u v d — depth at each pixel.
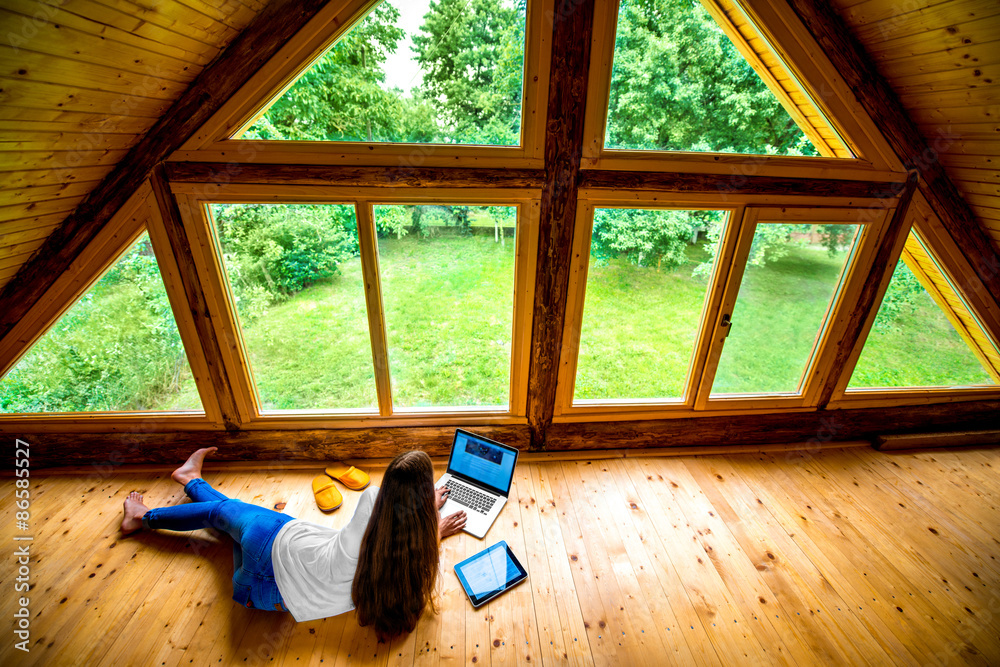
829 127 2.20
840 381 2.73
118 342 2.34
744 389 2.72
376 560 1.47
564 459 2.67
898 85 2.07
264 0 1.71
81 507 2.26
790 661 1.65
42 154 1.59
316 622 1.74
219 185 1.96
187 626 1.71
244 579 1.65
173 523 1.94
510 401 2.57
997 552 2.13
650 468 2.63
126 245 2.07
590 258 2.31
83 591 1.83
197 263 2.12
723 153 2.09
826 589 1.93
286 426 2.53
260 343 2.39
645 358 2.58
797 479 2.58
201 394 2.41
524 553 2.05
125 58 1.49
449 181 2.00
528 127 1.95
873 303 2.52
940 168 2.26
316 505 2.31
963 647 1.71
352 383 2.52
